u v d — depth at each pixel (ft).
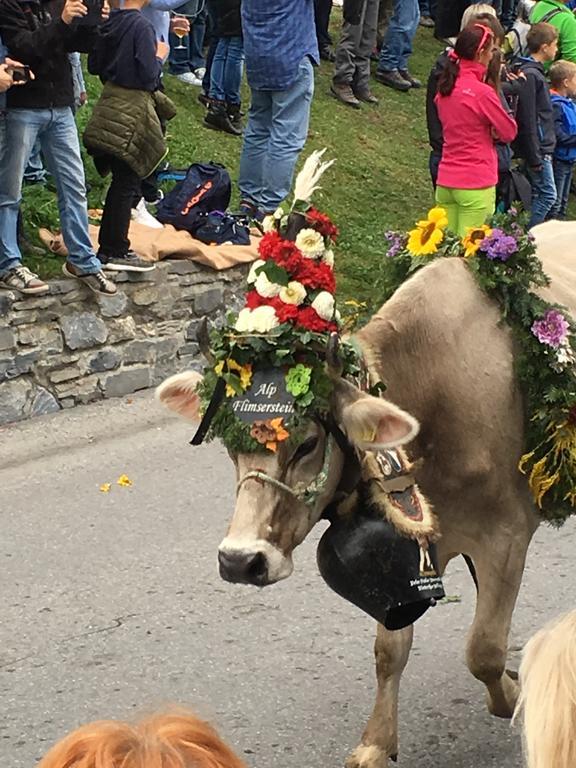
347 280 28.12
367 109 37.65
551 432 12.12
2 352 21.59
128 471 20.39
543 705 5.18
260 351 10.10
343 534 10.73
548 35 31.17
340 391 10.27
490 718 13.44
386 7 40.88
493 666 12.42
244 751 12.77
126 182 22.89
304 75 26.68
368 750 11.61
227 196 26.27
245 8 26.45
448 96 25.68
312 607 15.97
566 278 13.82
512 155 30.42
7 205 21.38
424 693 13.98
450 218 26.63
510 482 12.25
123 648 14.88
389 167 34.63
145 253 23.94
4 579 16.57
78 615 15.66
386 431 10.07
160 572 16.84
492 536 12.29
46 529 18.15
